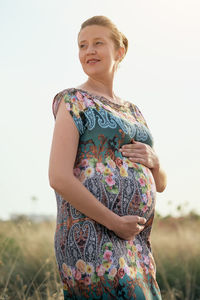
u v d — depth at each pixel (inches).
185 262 208.1
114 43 105.1
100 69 102.8
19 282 188.5
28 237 214.8
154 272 100.7
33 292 178.5
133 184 96.3
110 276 89.7
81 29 105.0
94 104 96.7
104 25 103.5
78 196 88.8
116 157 95.8
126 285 90.4
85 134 94.5
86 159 93.8
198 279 200.7
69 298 95.3
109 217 90.1
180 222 232.4
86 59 103.3
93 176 92.5
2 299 168.4
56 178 89.6
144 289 93.8
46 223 232.8
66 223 94.3
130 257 95.0
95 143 94.3
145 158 101.0
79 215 92.7
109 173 93.6
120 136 96.8
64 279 95.6
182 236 222.4
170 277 199.2
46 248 209.5
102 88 105.5
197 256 210.4
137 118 107.7
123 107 104.9
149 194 100.0
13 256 204.8
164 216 228.2
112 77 107.1
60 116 94.3
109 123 95.8
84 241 91.3
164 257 213.2
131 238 95.0
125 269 91.7
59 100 96.8
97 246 90.8
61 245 95.0
